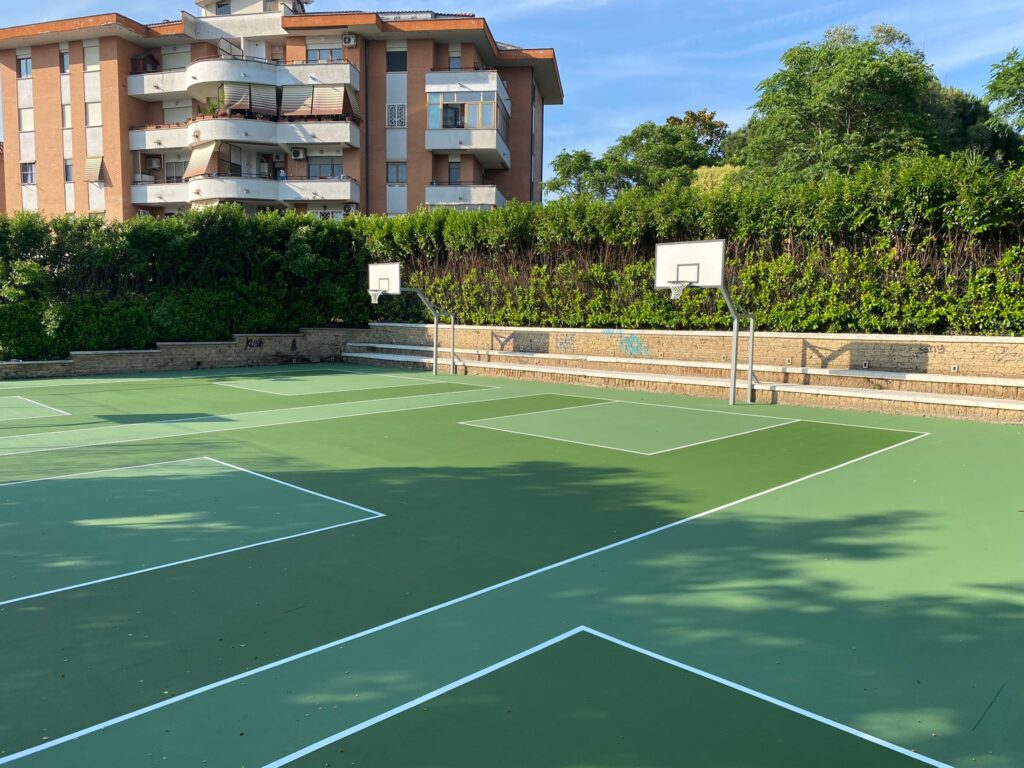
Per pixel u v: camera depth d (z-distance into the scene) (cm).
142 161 3709
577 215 1928
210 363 2272
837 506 702
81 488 770
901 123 2781
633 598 470
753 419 1270
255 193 3369
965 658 387
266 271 2441
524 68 3862
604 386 1764
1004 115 2336
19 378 1931
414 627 425
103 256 2073
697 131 5247
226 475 834
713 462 909
